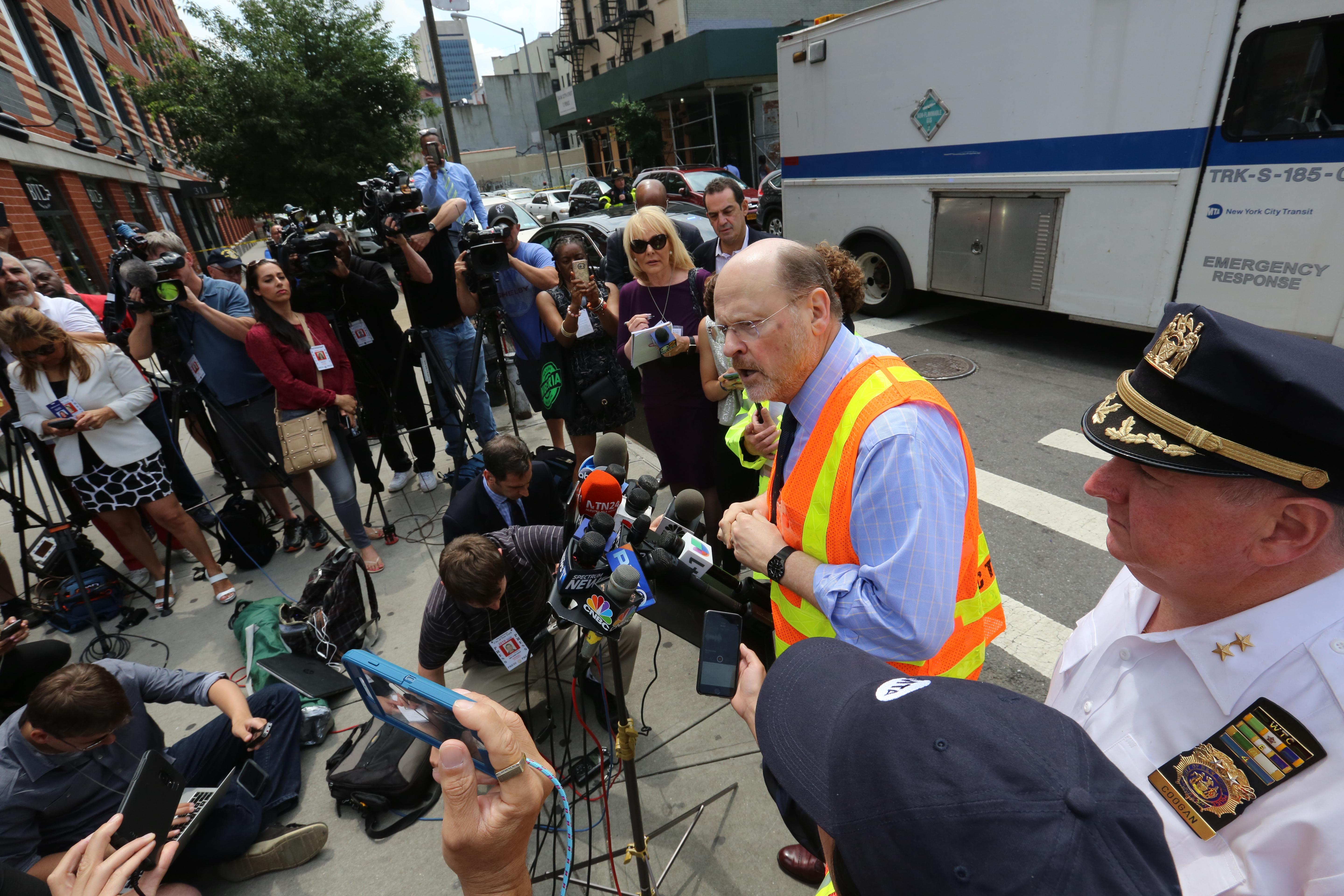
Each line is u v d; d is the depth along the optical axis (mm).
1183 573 795
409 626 3146
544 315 3645
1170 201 4555
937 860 528
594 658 1942
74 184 10078
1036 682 2555
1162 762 844
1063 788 528
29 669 2355
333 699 2705
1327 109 3768
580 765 2250
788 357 1297
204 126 12562
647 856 1750
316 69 13289
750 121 22172
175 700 2180
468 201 5566
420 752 2189
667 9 23828
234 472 4273
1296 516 696
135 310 3379
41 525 3396
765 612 1818
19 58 9250
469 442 4383
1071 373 5488
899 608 1166
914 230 6625
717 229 3592
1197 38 4164
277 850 1996
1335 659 695
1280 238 4105
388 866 2053
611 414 3711
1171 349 754
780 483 1550
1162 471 766
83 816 1883
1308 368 637
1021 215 5566
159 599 3459
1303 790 694
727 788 2168
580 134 30828
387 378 4414
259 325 3367
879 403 1222
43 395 3076
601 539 1291
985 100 5531
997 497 3785
